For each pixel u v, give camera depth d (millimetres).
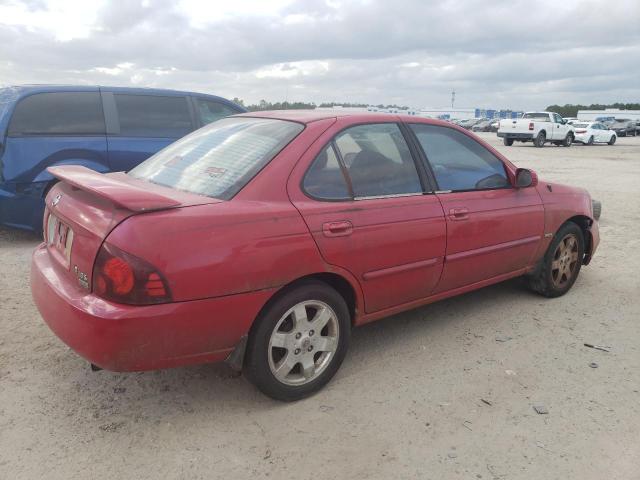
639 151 28047
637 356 3930
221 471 2635
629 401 3326
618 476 2658
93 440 2830
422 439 2910
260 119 3715
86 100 6801
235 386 3391
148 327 2598
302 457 2748
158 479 2566
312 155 3250
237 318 2846
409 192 3697
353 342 4059
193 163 3438
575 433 2990
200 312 2715
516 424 3059
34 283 3158
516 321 4504
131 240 2568
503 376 3594
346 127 3496
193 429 2949
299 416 3096
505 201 4289
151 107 7348
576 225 5035
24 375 3428
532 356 3891
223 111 8156
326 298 3217
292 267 2988
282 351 3176
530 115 30844
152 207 2650
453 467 2697
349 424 3029
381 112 3848
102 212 2746
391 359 3797
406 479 2609
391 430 2982
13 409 3066
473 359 3822
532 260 4695
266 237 2896
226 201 2926
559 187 4910
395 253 3502
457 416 3125
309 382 3252
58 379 3400
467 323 4441
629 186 13164
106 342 2576
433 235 3709
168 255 2611
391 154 3688
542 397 3350
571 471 2688
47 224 3396
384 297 3568
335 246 3176
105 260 2592
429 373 3611
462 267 4004
